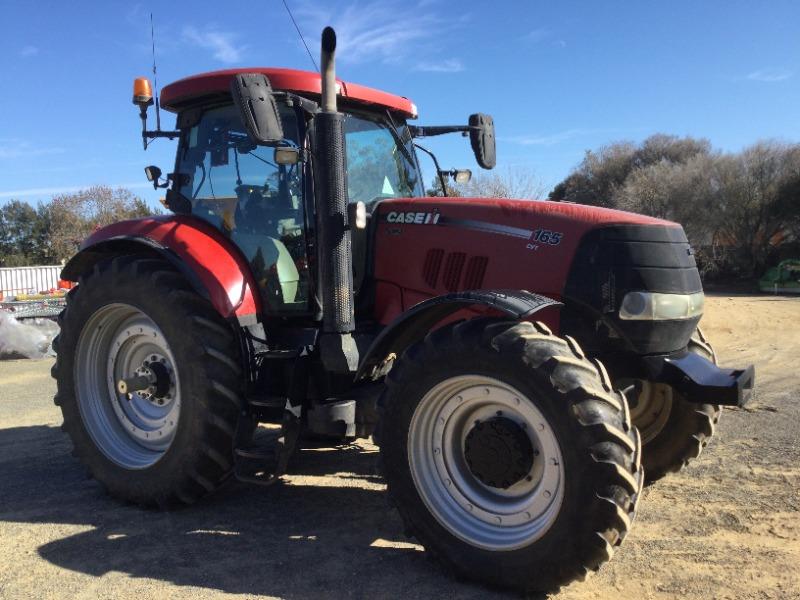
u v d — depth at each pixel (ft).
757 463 14.61
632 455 8.75
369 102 13.75
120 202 150.10
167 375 13.07
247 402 12.17
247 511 12.54
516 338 9.18
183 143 14.47
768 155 85.97
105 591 9.45
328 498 13.21
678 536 11.02
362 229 12.33
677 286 10.58
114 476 13.03
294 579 9.73
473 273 11.55
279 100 11.84
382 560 10.35
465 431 10.08
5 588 9.57
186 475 12.09
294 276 12.81
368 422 11.62
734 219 87.45
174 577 9.85
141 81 14.47
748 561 10.06
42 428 19.65
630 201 99.45
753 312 48.73
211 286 12.21
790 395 21.42
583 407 8.63
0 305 43.60
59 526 11.90
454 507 9.90
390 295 12.57
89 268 14.49
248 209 13.35
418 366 9.93
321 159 11.44
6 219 179.11
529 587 9.02
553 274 10.80
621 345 10.60
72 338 13.83
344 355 11.29
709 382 10.27
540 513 9.18
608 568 9.92
